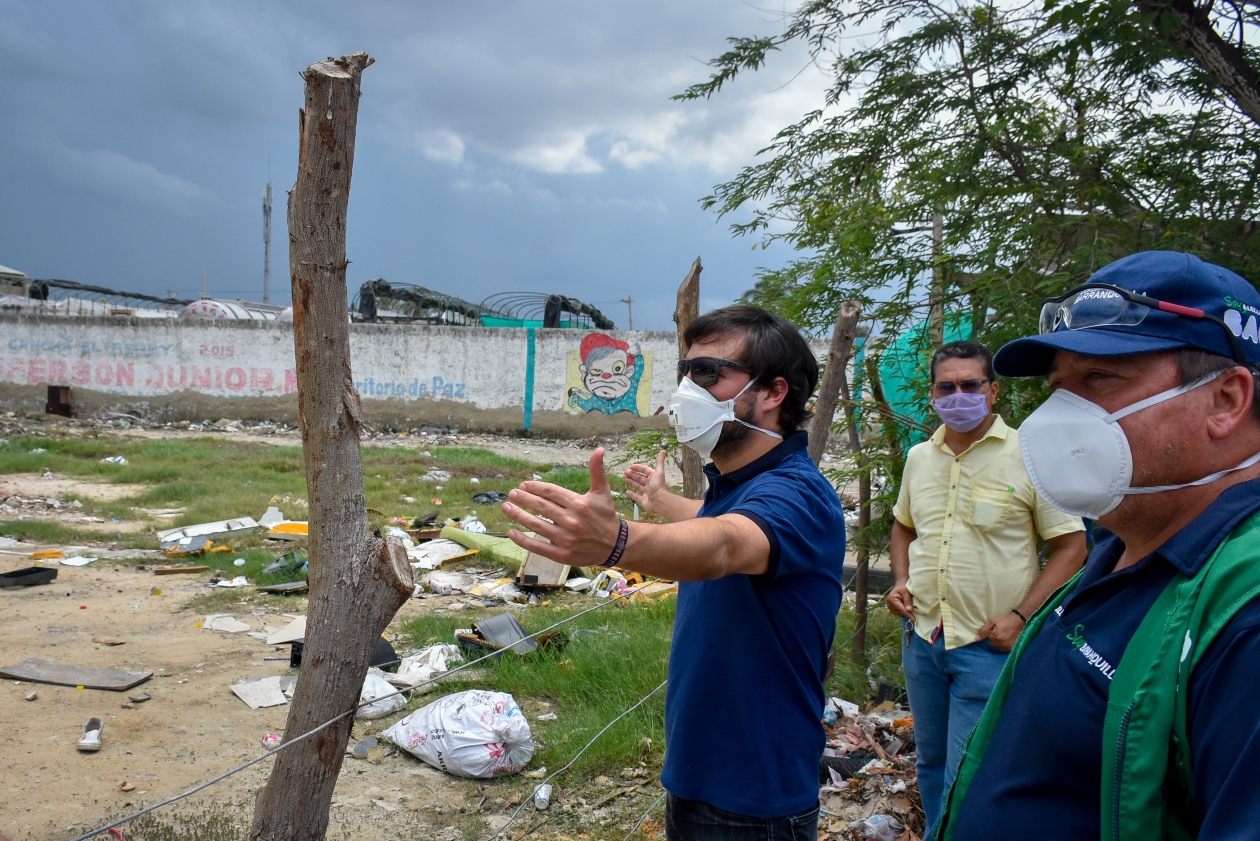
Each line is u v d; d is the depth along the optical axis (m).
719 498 2.14
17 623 6.09
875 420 5.16
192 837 3.38
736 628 1.92
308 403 2.22
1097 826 1.24
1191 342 1.19
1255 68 4.37
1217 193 4.60
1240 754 0.98
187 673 5.30
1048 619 1.45
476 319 26.20
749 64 6.38
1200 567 1.14
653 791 3.84
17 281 31.23
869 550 5.20
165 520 9.96
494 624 5.66
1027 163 5.43
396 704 4.74
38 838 3.37
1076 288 1.35
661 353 20.72
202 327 20.61
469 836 3.50
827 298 5.42
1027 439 1.32
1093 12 4.00
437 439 19.72
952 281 5.14
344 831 3.52
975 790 1.45
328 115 2.07
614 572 8.00
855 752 4.18
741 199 6.64
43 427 18.05
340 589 2.24
